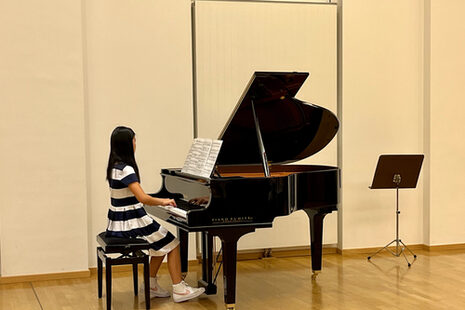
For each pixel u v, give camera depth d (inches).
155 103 239.3
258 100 181.6
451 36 267.3
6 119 217.6
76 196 225.6
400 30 265.9
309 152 210.8
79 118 225.1
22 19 218.4
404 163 237.8
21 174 219.6
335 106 261.4
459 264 238.7
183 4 241.0
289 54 255.1
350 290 199.0
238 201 168.2
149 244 177.0
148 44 237.8
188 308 180.5
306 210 216.5
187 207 181.0
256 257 258.1
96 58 232.4
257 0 252.4
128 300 191.0
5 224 218.5
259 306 181.0
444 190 268.4
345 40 259.4
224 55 248.1
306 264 244.2
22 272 220.5
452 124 268.7
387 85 265.0
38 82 220.4
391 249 266.7
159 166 240.5
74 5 223.5
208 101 247.1
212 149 173.0
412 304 180.5
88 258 233.6
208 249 194.9
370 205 264.2
